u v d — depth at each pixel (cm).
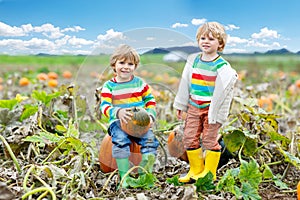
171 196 317
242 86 730
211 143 350
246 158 400
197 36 351
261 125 406
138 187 336
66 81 858
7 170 358
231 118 502
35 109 449
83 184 306
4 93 764
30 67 1190
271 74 940
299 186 315
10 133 419
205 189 330
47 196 301
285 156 369
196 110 350
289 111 653
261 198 328
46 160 379
